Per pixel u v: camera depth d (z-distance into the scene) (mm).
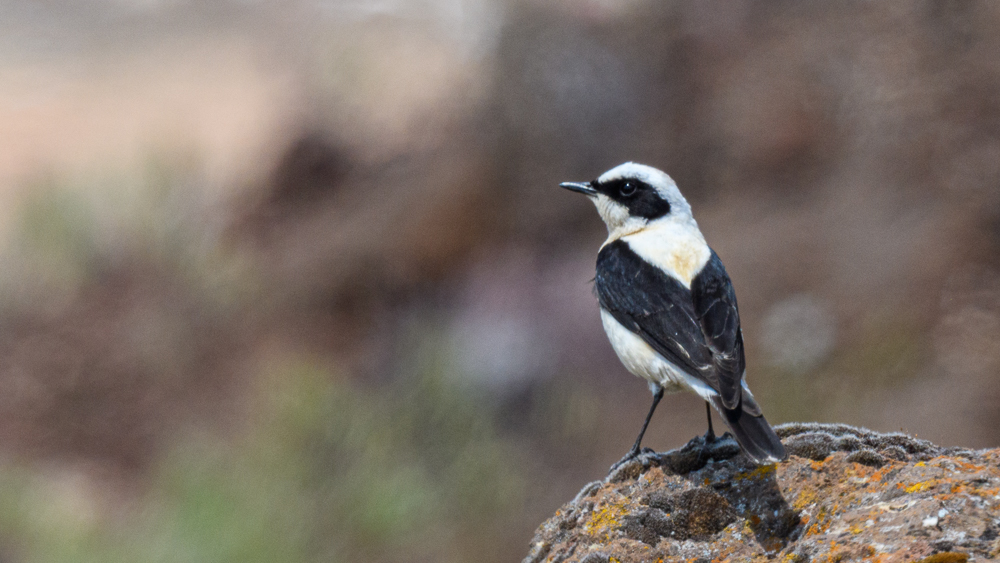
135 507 14508
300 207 22094
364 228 20094
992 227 14461
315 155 22547
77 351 17859
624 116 19125
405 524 13359
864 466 5031
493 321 16578
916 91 16078
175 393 17422
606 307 6508
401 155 21703
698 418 14391
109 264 20109
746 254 16078
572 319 16219
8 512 14492
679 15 19297
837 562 4012
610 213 7172
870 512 4230
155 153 24875
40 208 21141
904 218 15094
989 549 3814
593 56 19359
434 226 19281
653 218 6941
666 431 14359
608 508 5309
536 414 15117
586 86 19281
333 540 13234
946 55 16188
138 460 16062
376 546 13344
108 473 15852
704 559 4891
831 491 4977
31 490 15008
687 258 6480
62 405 17203
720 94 18406
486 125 20078
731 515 5090
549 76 19516
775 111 17641
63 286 19391
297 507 13391
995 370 12992
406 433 14594
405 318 18016
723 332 5961
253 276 19828
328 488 13664
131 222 21078
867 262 15047
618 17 19859
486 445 14359
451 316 17453
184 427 16328
